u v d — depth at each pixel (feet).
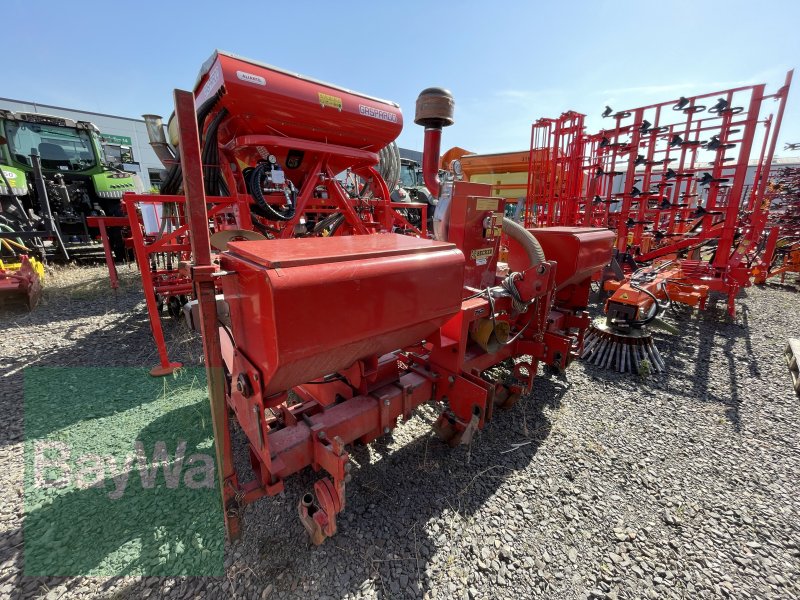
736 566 5.57
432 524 6.18
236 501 5.06
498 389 9.18
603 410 9.71
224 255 4.82
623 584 5.30
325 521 5.20
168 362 11.47
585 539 5.98
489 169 35.63
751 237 18.88
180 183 14.49
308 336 4.06
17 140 26.61
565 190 24.29
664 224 27.20
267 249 4.57
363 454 7.84
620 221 21.74
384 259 4.71
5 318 16.17
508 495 6.83
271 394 4.89
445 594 5.11
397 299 4.84
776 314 18.07
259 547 5.68
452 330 7.29
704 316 17.81
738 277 17.13
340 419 5.91
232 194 12.62
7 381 10.62
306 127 13.15
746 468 7.61
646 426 9.00
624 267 20.72
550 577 5.37
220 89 11.25
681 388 10.88
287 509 6.38
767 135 18.12
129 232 21.35
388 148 22.50
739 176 16.74
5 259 20.72
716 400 10.21
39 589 5.05
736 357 13.08
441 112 10.64
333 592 5.08
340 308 4.25
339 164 15.57
